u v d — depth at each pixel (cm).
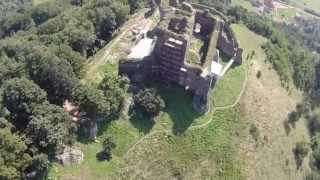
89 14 18788
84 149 13400
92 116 13850
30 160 11819
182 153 14888
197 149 15225
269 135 17575
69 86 14025
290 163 17750
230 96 17462
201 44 18250
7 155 11375
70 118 13375
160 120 15262
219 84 17612
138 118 14988
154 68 16250
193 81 16025
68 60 14975
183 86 16312
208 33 19088
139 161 13962
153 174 13938
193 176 14612
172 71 16162
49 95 13912
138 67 16050
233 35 19112
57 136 12312
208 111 16400
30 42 17600
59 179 12375
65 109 13975
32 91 12875
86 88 14012
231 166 15525
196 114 15975
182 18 17275
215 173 15088
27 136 12169
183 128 15425
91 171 12975
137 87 15750
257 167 16275
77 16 19475
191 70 15825
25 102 12731
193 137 15425
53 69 13750
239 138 16462
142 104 14950
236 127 16638
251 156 16375
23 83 12900
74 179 12556
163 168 14238
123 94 14912
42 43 17088
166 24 16900
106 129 14225
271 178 16500
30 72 14050
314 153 19075
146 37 18000
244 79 18662
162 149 14650
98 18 18675
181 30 17262
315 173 18400
